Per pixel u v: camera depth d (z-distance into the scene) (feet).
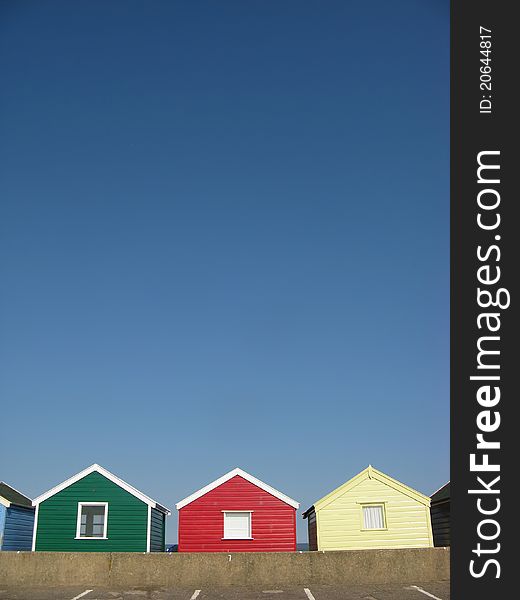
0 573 64.03
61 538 89.30
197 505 92.32
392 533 89.40
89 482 91.86
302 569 64.90
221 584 63.87
